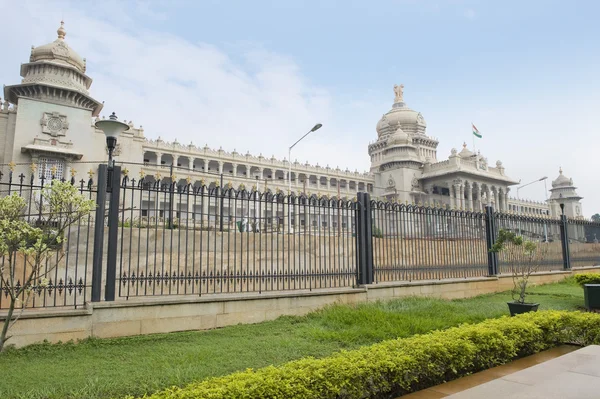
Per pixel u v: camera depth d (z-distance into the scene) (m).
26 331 6.61
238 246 12.05
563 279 18.31
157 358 6.03
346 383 4.32
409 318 8.53
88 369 5.50
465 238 14.62
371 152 86.62
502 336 6.23
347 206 11.03
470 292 13.66
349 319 8.50
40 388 4.73
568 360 5.59
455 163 69.06
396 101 90.69
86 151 38.50
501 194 76.56
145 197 24.44
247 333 7.75
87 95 39.19
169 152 54.47
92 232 10.11
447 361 5.41
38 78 37.53
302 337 7.46
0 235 4.91
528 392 4.40
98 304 7.23
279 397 3.84
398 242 12.52
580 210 87.25
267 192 9.77
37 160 35.69
